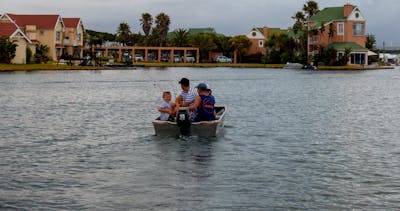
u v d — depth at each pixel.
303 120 28.66
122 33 159.75
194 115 21.58
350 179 15.59
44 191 14.10
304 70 101.56
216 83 61.06
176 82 60.25
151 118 28.91
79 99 38.94
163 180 15.27
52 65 85.19
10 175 15.69
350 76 78.19
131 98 40.66
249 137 22.61
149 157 18.31
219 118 22.23
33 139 21.78
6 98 38.12
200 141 21.02
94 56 104.94
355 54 111.62
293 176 15.85
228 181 15.21
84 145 20.53
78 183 14.90
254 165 17.25
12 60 82.88
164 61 136.62
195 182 15.07
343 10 115.25
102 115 30.02
